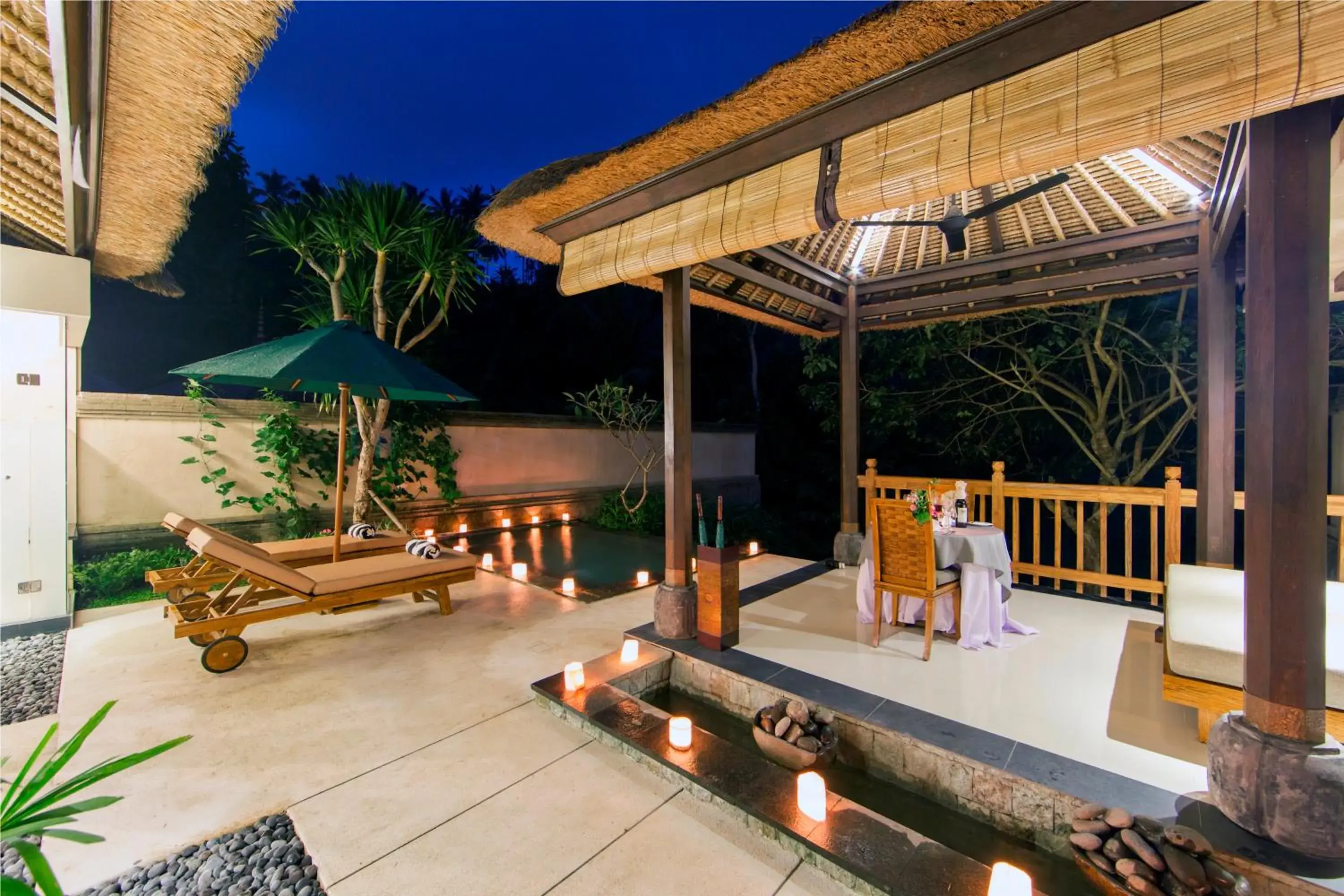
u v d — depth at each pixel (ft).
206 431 19.45
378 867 6.02
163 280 17.30
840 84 7.34
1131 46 5.64
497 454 28.50
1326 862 5.51
